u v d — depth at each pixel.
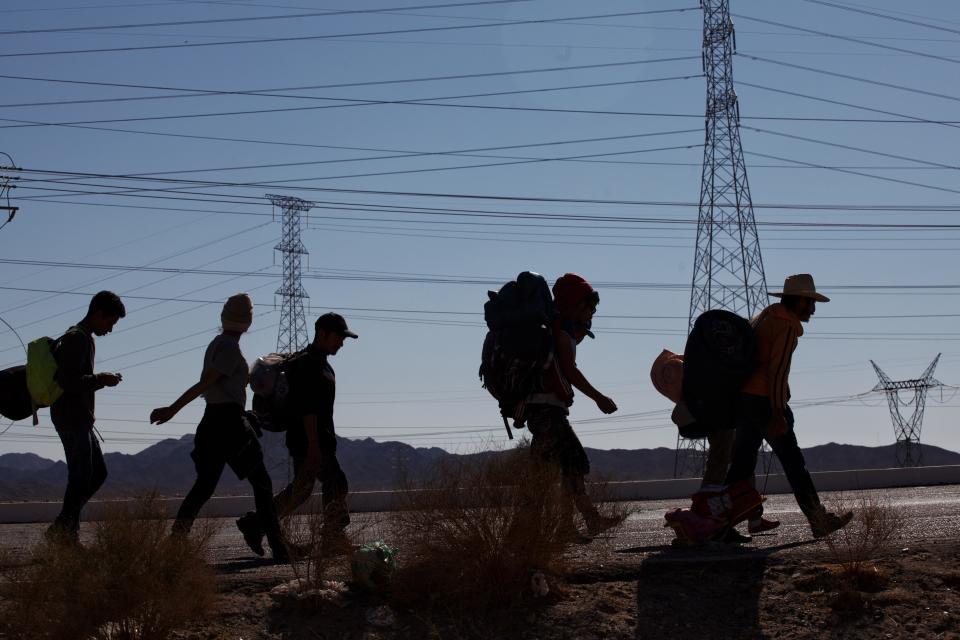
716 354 6.78
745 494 6.86
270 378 7.58
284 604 5.47
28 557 5.34
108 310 7.34
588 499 6.21
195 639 5.10
